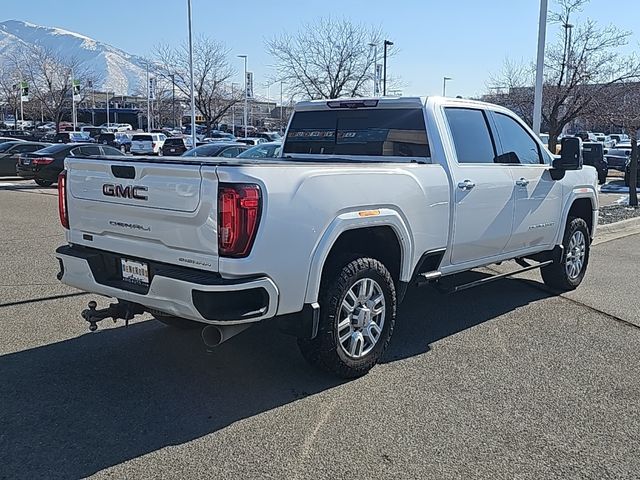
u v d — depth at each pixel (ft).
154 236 13.88
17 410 13.66
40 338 18.26
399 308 22.15
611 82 59.41
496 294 24.21
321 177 14.06
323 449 12.21
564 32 62.90
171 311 13.43
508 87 85.40
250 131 213.46
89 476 11.19
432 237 17.35
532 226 21.67
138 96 353.92
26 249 31.50
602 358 17.39
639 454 12.26
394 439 12.64
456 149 18.75
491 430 13.09
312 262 13.89
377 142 19.49
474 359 17.16
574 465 11.82
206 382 15.29
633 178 53.78
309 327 14.17
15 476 11.16
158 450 12.09
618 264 30.25
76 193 15.66
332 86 109.09
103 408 13.82
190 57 111.86
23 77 227.20
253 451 12.10
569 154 21.94
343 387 15.12
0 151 78.23
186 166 13.05
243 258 12.75
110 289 14.66
